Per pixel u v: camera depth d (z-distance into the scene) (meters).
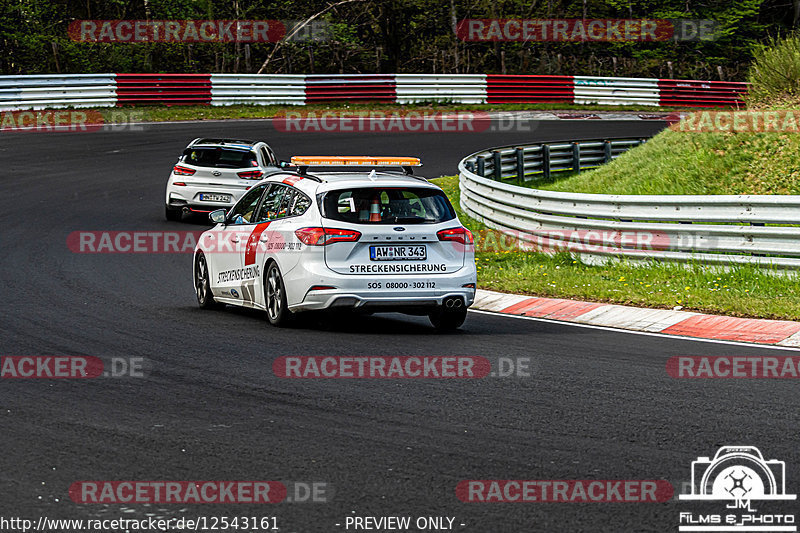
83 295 34.75
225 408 19.83
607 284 35.56
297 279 28.19
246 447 17.19
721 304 31.30
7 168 69.75
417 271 28.31
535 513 14.19
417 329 29.77
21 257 42.47
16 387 21.48
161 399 20.53
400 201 28.72
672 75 134.38
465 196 58.62
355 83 108.25
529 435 17.98
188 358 24.59
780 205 35.75
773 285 34.66
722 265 37.09
